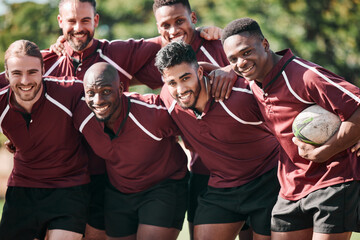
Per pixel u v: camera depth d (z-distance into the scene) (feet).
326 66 66.85
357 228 20.88
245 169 23.90
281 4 64.54
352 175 20.43
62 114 23.89
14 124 23.86
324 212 20.39
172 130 24.45
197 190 28.17
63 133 24.16
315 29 66.54
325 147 19.94
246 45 20.68
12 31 67.97
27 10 67.77
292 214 21.57
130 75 27.27
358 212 20.76
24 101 23.20
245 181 23.95
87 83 22.31
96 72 22.31
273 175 23.89
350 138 19.60
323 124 19.97
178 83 21.85
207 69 23.93
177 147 25.88
